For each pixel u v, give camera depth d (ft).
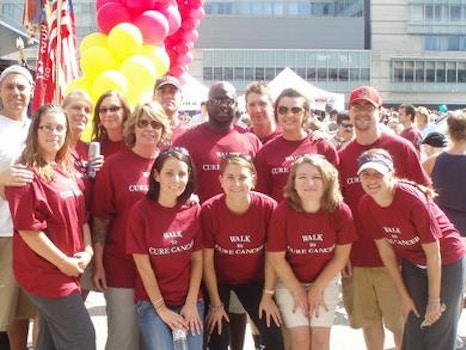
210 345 15.31
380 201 14.03
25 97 16.55
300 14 263.29
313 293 14.67
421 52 239.30
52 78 25.91
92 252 14.35
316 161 14.11
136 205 13.94
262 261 15.19
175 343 13.60
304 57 231.50
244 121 33.71
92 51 25.61
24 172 12.74
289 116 16.02
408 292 14.92
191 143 16.08
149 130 14.65
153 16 26.61
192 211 14.24
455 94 238.27
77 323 13.38
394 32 245.45
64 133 13.46
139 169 14.75
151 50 26.76
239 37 249.55
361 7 254.47
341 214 14.39
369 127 16.08
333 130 46.75
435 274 13.97
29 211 12.73
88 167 15.15
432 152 24.63
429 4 244.01
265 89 18.45
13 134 16.25
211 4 256.93
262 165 16.39
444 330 14.58
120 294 14.87
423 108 40.57
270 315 14.87
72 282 13.47
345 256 14.69
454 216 18.84
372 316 16.70
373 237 15.03
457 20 244.42
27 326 17.08
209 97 16.16
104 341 19.30
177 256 13.92
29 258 13.11
